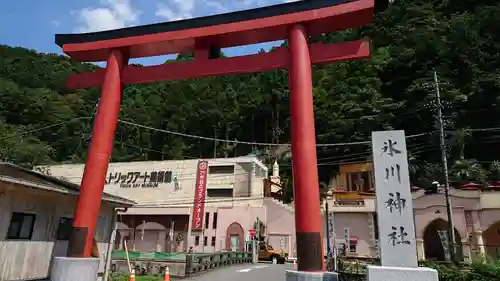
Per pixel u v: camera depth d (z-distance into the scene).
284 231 38.62
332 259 20.91
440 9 70.31
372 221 30.48
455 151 44.78
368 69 64.44
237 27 11.70
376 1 10.77
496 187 27.80
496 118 47.19
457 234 27.73
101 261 15.94
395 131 8.62
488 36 55.72
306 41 11.02
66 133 71.75
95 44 13.27
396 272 7.28
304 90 10.38
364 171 48.66
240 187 42.19
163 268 20.16
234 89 86.62
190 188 42.12
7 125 62.69
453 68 53.84
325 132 59.25
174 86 87.06
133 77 12.88
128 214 42.91
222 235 39.09
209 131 74.62
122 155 71.81
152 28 12.80
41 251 13.02
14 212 12.06
